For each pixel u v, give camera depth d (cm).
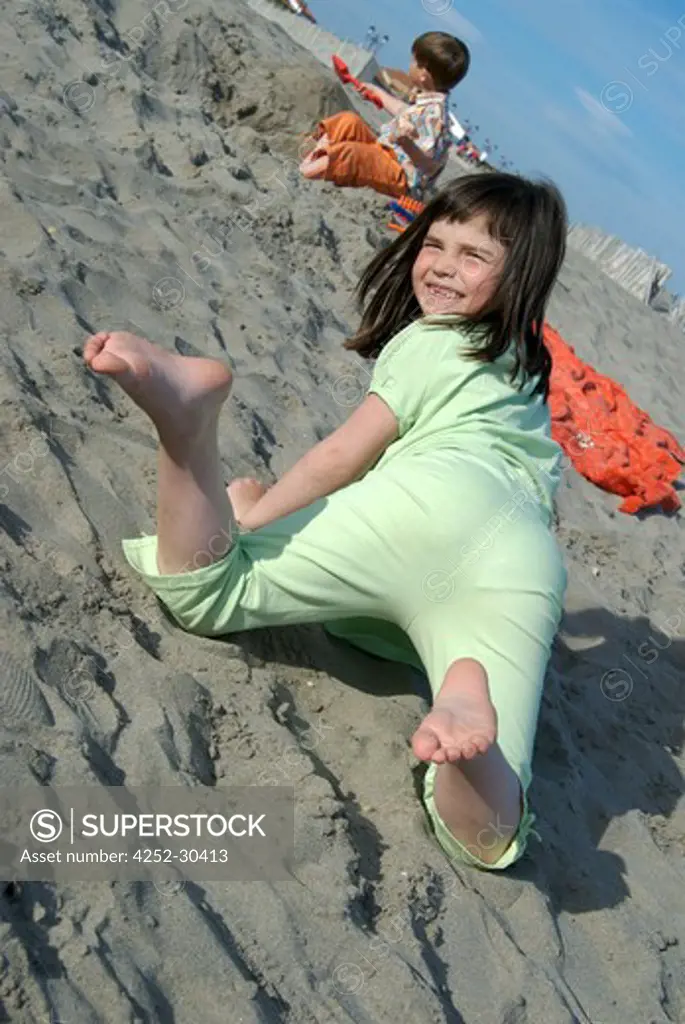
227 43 734
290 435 397
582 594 421
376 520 258
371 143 719
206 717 249
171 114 627
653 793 321
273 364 439
